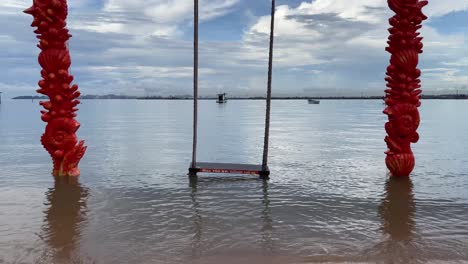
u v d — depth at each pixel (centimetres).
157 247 819
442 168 1756
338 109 12569
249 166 1591
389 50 1455
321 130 4125
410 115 1469
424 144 2728
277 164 1897
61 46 1445
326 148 2556
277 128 4419
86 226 952
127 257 768
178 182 1448
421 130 4016
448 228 946
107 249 807
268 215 1046
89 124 5094
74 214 1048
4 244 836
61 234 895
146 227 945
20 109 11794
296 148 2556
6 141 2883
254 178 1526
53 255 778
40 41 1427
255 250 804
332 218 1024
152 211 1079
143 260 753
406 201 1192
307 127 4600
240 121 5744
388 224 976
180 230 923
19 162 1906
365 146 2664
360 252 795
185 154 2252
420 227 953
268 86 1525
